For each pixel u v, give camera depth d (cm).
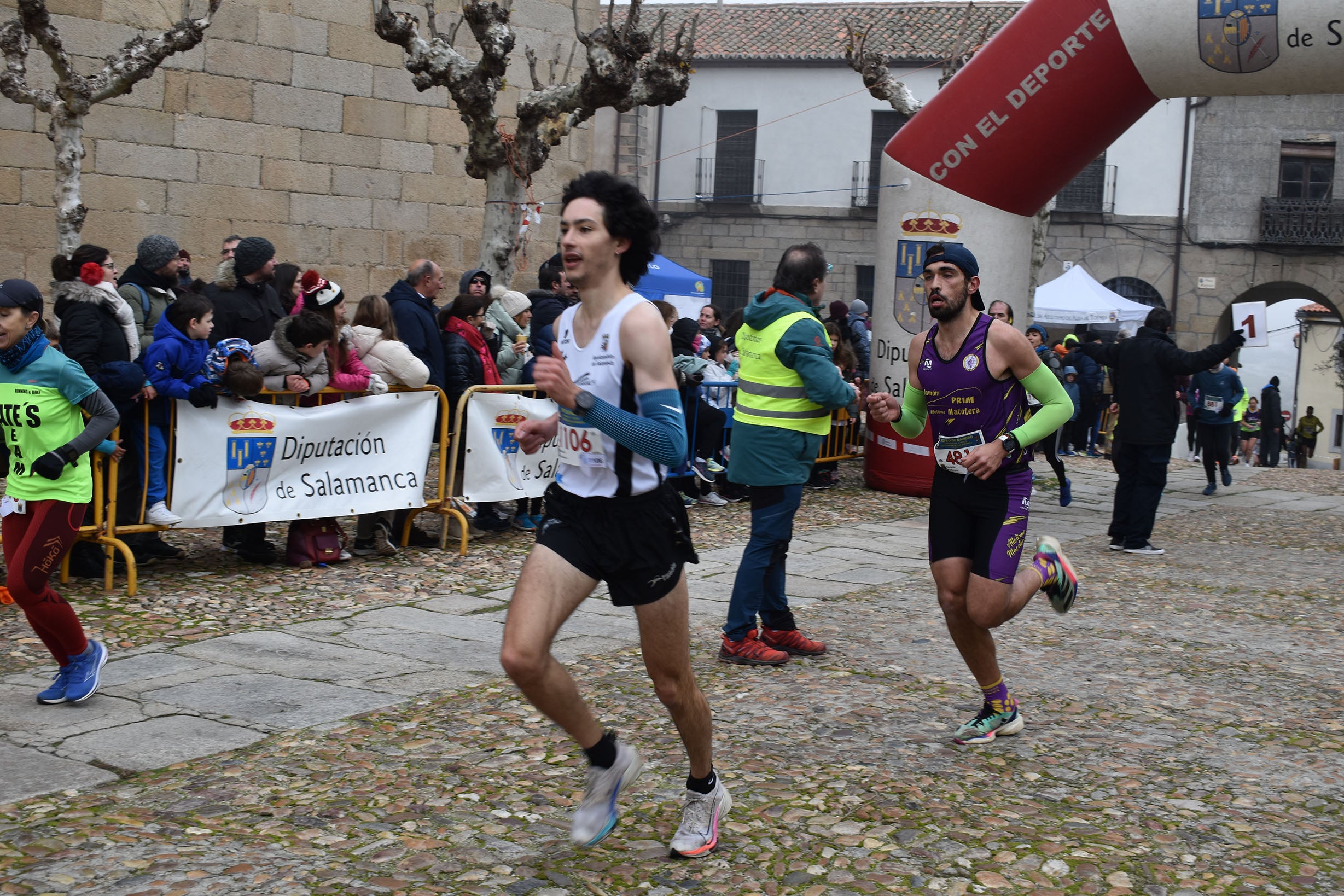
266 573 692
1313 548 1001
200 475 654
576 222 302
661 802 374
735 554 834
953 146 1069
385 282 1448
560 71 1567
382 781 384
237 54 1298
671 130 3102
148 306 725
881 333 1171
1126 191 2794
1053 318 2262
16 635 543
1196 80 958
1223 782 407
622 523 307
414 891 306
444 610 632
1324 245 2672
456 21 1473
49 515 435
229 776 384
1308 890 322
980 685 445
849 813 368
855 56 1359
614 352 303
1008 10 2995
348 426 719
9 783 371
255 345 717
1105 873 329
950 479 431
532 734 436
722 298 3117
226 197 1306
